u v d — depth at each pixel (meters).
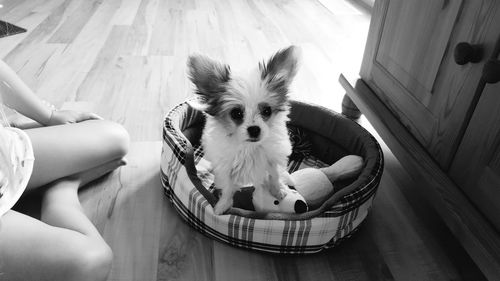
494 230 0.88
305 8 3.28
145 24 2.78
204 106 0.98
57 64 2.12
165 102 1.81
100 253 0.85
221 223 1.04
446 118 1.04
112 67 2.12
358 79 1.60
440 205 1.01
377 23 1.42
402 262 1.06
